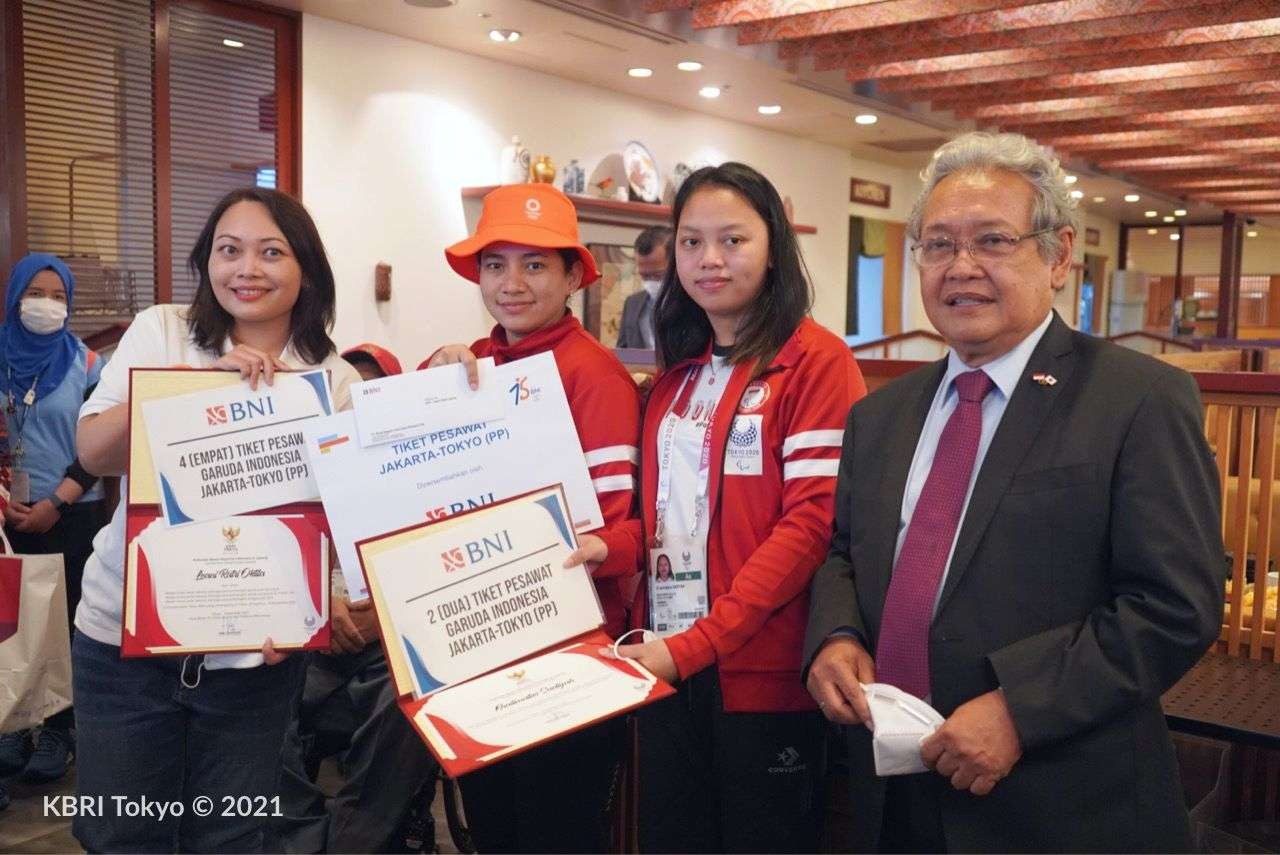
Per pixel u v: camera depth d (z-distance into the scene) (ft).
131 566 4.93
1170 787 4.20
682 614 5.44
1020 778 4.14
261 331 5.46
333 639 7.38
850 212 32.01
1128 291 48.34
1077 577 4.11
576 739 5.94
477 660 4.91
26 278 10.37
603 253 21.83
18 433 10.25
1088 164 30.12
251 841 5.31
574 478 5.46
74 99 14.57
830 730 6.74
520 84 20.02
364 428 5.15
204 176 15.96
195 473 5.01
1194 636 3.86
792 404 5.31
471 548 5.03
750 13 16.03
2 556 6.69
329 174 17.04
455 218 19.10
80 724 5.25
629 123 22.63
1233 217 38.29
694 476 5.49
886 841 4.71
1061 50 18.24
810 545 5.12
